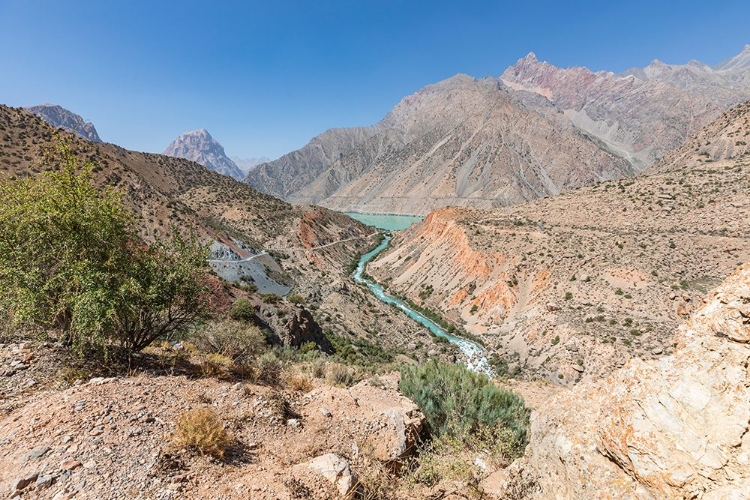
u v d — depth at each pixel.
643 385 5.07
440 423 10.81
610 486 5.03
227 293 34.53
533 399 20.66
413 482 7.07
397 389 12.97
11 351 9.09
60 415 6.40
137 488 5.16
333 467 6.32
